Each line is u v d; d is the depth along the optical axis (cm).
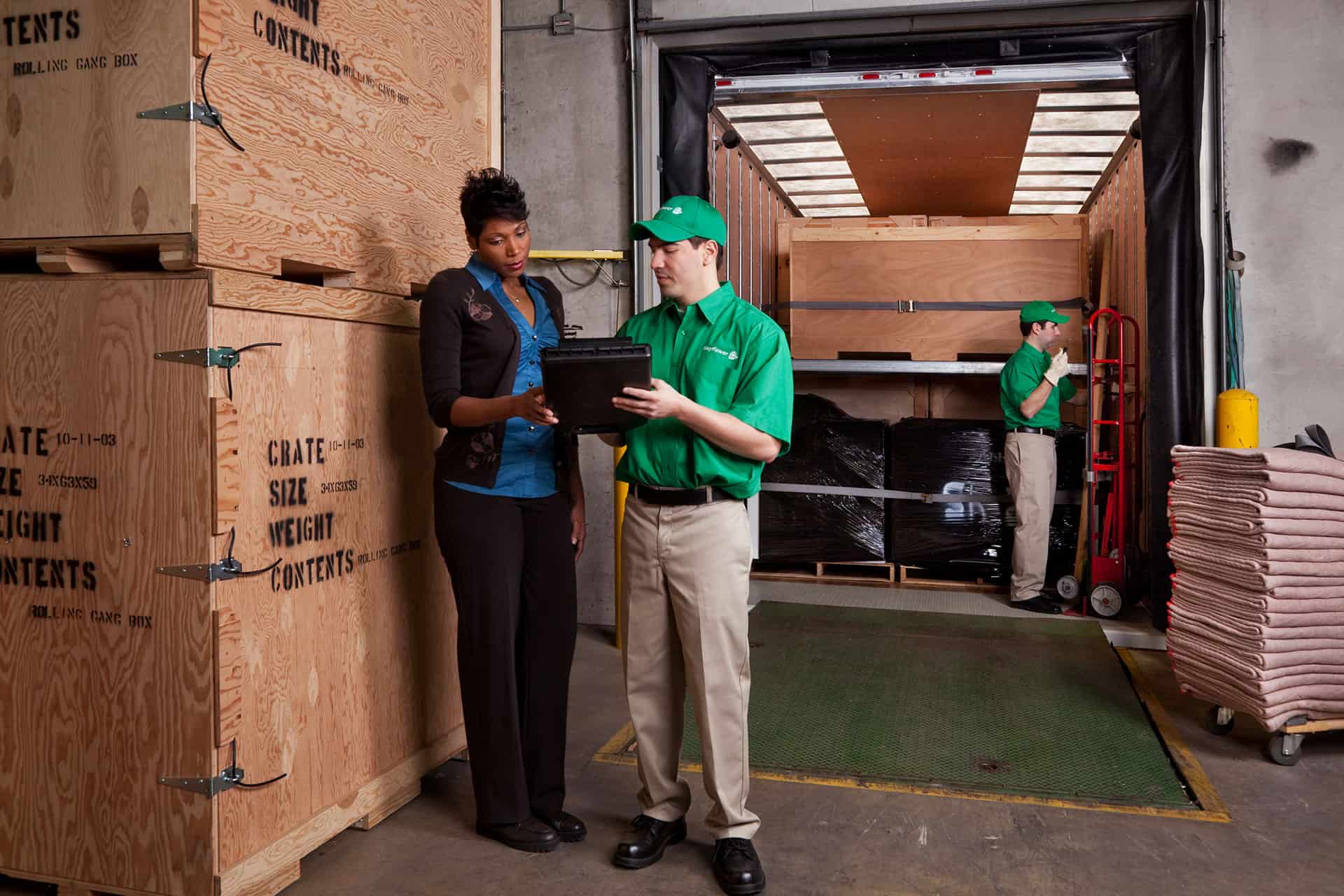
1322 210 479
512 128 559
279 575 244
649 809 272
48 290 232
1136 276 651
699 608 245
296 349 250
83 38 223
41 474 235
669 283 250
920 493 629
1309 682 335
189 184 215
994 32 509
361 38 275
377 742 289
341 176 267
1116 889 250
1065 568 610
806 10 513
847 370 636
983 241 629
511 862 265
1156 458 504
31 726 240
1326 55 477
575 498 298
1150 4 486
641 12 531
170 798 228
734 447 234
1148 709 397
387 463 293
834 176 803
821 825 288
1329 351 480
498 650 267
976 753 345
